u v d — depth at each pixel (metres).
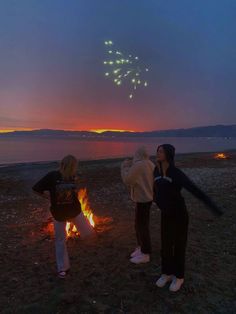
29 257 5.96
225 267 5.49
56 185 5.00
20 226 8.19
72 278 5.08
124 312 4.17
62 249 5.14
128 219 8.66
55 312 4.17
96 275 5.16
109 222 8.29
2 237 7.21
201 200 4.49
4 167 25.61
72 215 5.07
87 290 4.70
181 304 4.36
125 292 4.63
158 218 8.61
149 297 4.52
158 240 6.80
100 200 11.73
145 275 5.15
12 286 4.86
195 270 5.35
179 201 4.60
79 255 5.96
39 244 6.66
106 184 15.56
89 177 17.77
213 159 29.62
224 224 8.02
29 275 5.22
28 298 4.52
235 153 40.06
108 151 66.38
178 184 4.52
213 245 6.52
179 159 29.66
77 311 4.18
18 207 10.92
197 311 4.22
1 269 5.46
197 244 6.55
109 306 4.30
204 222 8.20
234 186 13.97
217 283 4.94
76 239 6.72
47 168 24.66
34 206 11.09
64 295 4.50
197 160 28.62
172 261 4.80
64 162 5.05
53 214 5.08
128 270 5.33
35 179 18.41
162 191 4.62
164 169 4.63
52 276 5.17
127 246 6.40
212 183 15.17
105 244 6.53
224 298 4.53
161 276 4.88
